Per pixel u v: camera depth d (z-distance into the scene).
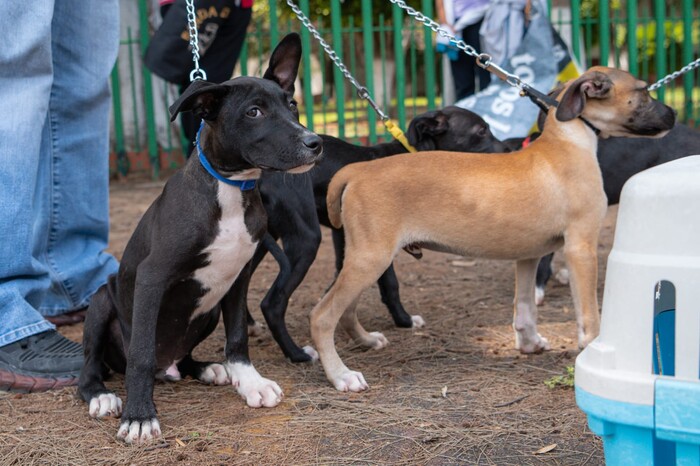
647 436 2.32
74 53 4.71
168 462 3.07
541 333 4.64
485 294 5.62
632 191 2.37
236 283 3.65
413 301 5.51
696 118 11.30
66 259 4.95
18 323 3.98
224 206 3.39
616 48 11.07
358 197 3.81
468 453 3.08
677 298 2.27
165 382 4.00
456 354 4.32
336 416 3.47
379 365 4.18
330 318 3.83
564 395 3.62
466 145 5.09
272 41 10.42
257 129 3.27
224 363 3.94
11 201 4.04
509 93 6.25
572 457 3.01
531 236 3.91
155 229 3.42
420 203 3.85
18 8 3.96
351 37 11.23
